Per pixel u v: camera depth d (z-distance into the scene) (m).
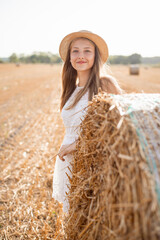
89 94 2.27
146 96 1.71
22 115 8.52
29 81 20.55
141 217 1.14
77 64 2.39
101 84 2.36
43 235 2.55
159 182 1.10
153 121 1.34
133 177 1.21
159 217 1.05
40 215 2.94
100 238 1.59
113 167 1.44
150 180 1.12
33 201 3.20
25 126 7.05
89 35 2.32
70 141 2.36
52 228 2.69
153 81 17.52
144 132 1.28
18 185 3.64
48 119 7.70
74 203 1.99
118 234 1.31
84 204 1.88
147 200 1.10
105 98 1.68
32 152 4.91
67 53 2.65
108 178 1.44
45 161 4.38
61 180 2.48
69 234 2.04
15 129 6.80
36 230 2.63
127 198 1.24
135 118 1.36
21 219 2.88
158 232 1.05
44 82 19.69
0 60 92.31
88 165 1.87
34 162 4.41
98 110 1.72
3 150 5.16
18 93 13.88
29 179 3.82
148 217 1.09
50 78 23.28
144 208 1.12
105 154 1.57
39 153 4.80
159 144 1.23
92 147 1.81
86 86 2.33
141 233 1.14
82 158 1.95
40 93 13.72
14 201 3.22
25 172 4.05
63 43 2.64
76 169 2.08
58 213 2.98
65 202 2.43
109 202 1.43
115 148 1.41
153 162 1.17
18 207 3.06
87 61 2.35
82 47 2.35
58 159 2.55
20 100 11.60
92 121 1.77
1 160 4.59
